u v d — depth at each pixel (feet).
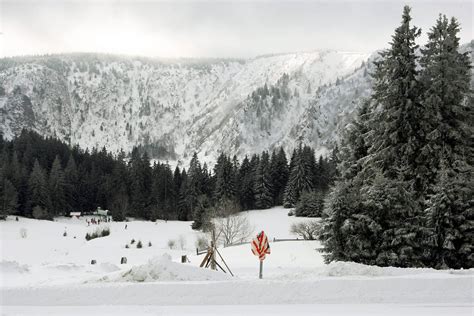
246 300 37.45
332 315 33.45
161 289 38.40
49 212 314.35
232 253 130.31
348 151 96.53
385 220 68.74
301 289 38.06
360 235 68.74
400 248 66.33
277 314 33.88
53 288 38.63
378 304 36.35
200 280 43.60
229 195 303.68
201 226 247.91
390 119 79.97
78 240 227.20
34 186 312.29
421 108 77.66
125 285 38.88
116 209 325.21
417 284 38.11
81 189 350.23
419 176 75.61
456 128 76.84
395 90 78.18
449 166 72.95
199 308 35.86
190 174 364.38
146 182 367.25
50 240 219.82
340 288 38.01
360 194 71.61
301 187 306.14
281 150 343.67
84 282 44.68
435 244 64.90
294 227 209.36
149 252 182.19
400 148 77.87
